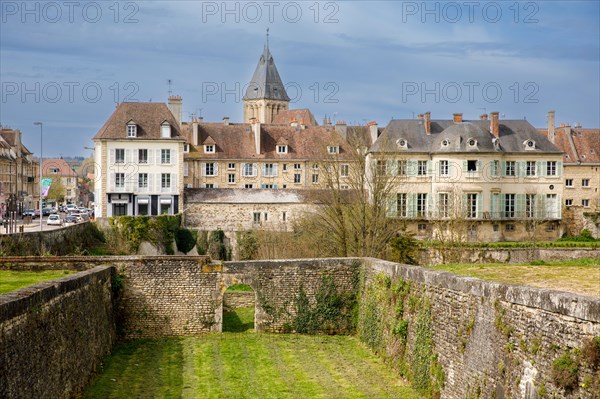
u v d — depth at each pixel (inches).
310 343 1195.9
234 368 1033.5
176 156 2721.5
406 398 880.3
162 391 906.1
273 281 1267.2
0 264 1151.6
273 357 1099.3
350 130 3380.9
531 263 1640.0
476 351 746.2
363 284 1239.5
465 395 761.0
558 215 2699.3
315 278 1272.1
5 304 579.2
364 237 1812.3
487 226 2655.0
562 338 588.4
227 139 3346.5
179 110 3171.8
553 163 2706.7
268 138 3371.1
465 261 2191.2
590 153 3393.2
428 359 874.8
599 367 540.4
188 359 1081.4
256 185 3287.4
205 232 2477.9
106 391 891.4
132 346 1161.4
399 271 1025.5
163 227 2311.8
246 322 1355.8
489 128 2748.5
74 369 826.2
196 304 1248.8
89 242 2127.2
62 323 772.6
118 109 2763.3
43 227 2300.7
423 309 907.4
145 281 1234.6
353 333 1263.5
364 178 2018.9
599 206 3115.2
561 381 570.3
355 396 895.7
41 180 2139.5
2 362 565.3
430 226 2637.8
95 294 1002.7
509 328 675.4
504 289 691.4
